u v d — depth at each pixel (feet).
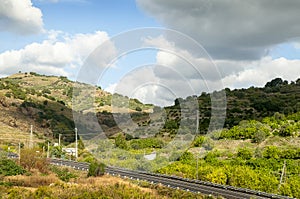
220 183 112.88
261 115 236.63
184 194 81.20
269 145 173.37
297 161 149.89
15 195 83.87
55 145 233.35
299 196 106.93
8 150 217.97
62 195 82.74
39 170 135.03
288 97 292.40
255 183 113.09
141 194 78.64
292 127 184.14
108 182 89.45
